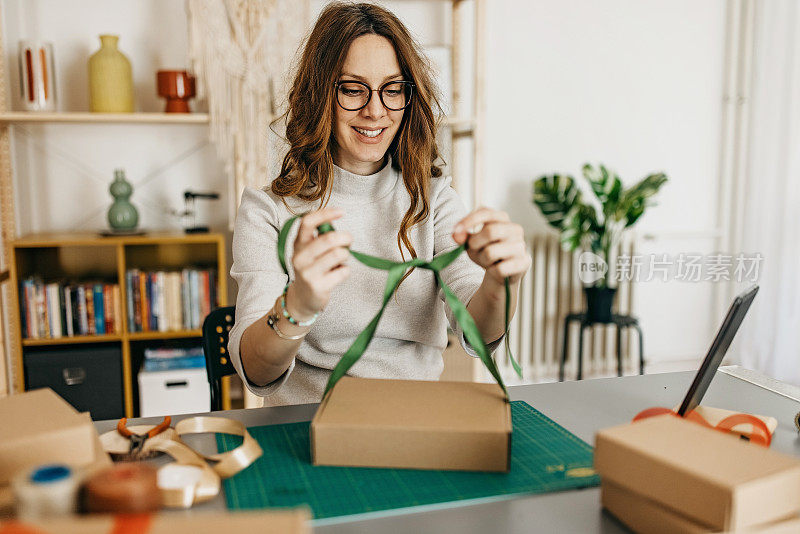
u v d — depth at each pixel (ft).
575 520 2.23
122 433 2.86
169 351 8.36
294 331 2.99
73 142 8.98
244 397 8.74
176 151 9.30
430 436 2.53
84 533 1.59
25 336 8.07
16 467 2.15
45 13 8.74
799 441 2.91
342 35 3.74
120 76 8.20
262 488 2.43
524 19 10.28
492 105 10.34
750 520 1.87
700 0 10.98
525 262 3.07
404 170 4.17
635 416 3.14
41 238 8.23
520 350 10.69
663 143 11.18
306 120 4.01
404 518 2.23
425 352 4.22
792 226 10.41
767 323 10.77
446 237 4.27
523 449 2.77
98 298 8.21
